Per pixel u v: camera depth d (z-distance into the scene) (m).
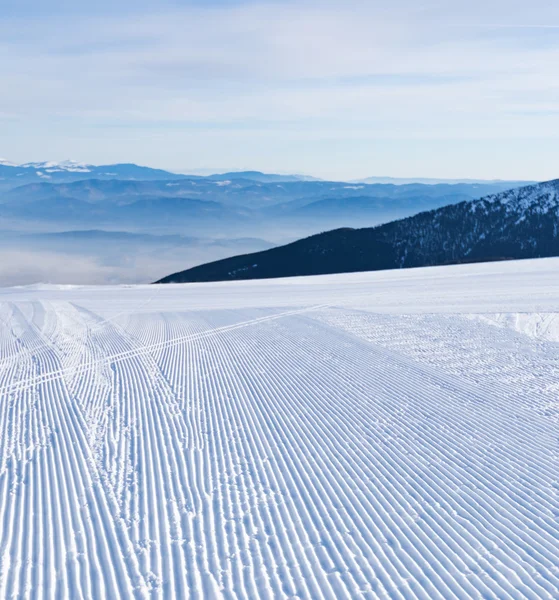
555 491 9.58
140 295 42.78
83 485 10.27
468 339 22.38
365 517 8.88
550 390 15.50
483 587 7.04
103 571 7.54
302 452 11.55
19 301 39.16
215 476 10.54
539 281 41.38
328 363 18.88
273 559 7.78
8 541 8.35
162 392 16.14
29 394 16.42
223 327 26.39
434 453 11.32
